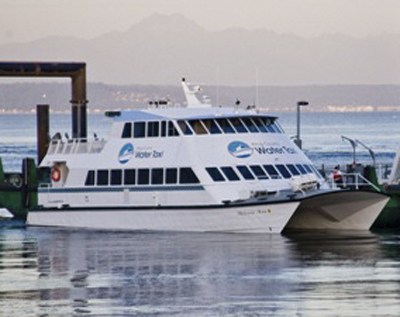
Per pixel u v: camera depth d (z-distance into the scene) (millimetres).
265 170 183500
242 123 186125
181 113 187750
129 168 189500
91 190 193125
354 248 170000
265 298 137125
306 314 129625
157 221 186625
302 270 153125
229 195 182000
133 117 190250
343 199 180875
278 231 179500
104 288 143875
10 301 137250
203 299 137125
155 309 132875
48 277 150875
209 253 165875
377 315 128750
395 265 156000
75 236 185750
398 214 193125
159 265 158000
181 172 184875
